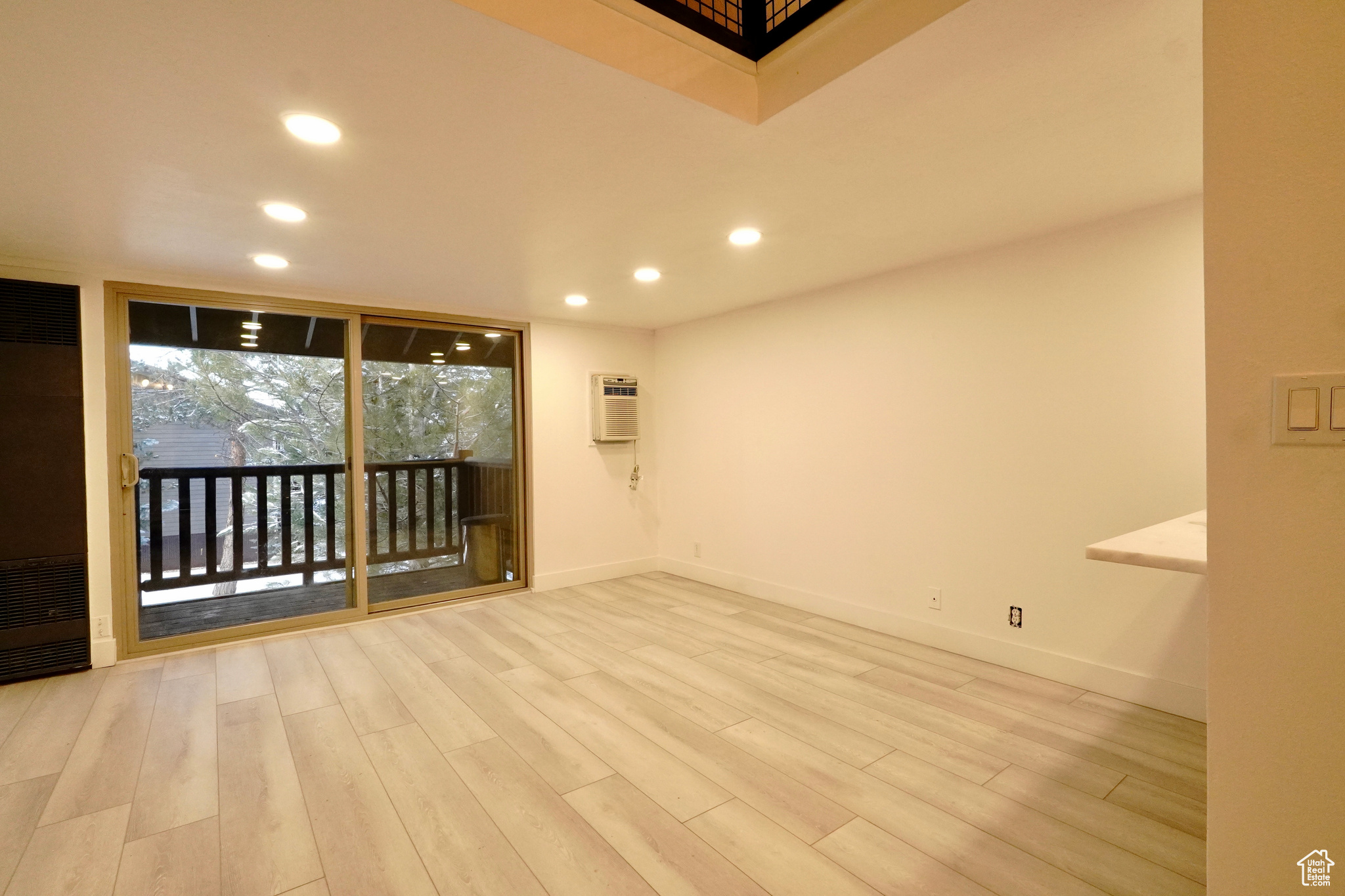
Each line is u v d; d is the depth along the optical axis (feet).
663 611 13.14
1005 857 5.43
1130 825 5.85
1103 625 8.68
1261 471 3.24
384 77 4.86
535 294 12.60
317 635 11.74
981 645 10.07
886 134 5.97
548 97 5.21
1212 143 3.34
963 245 9.57
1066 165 6.76
